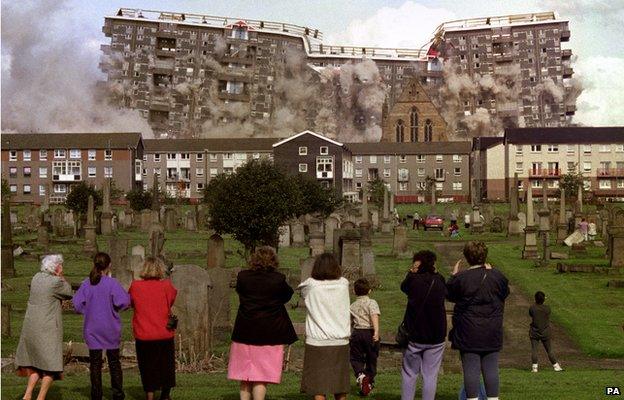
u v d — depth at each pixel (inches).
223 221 1991.9
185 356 868.6
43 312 552.4
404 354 557.9
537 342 908.0
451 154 7504.9
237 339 520.4
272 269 525.3
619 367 983.0
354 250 1678.2
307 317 527.2
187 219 3740.2
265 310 518.9
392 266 2124.8
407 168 7534.5
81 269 2055.9
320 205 3137.3
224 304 1090.1
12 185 6796.3
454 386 698.8
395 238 2401.6
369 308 665.0
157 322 564.4
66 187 6806.1
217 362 871.7
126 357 898.1
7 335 1040.2
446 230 3673.7
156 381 564.1
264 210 1978.3
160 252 1803.6
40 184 6786.4
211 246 1497.3
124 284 1365.7
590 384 718.5
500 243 2893.7
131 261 1487.5
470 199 7027.6
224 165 7426.2
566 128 6845.5
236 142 7549.2
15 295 1562.5
